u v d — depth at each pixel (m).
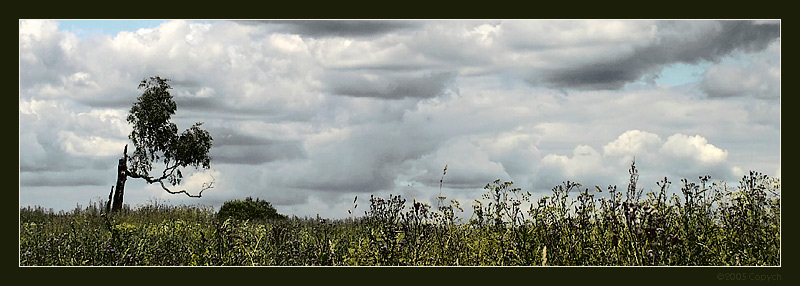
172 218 18.77
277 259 8.11
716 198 7.68
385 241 7.46
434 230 7.89
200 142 32.75
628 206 6.74
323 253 8.09
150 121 31.66
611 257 7.07
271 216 25.19
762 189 7.59
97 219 17.53
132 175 32.09
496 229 7.82
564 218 7.59
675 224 7.29
